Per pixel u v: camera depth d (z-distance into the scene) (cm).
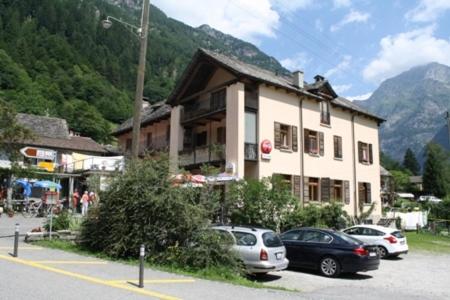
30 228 2064
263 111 2694
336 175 3177
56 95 8431
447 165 9506
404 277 1523
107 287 897
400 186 9300
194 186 1455
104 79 10269
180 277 1105
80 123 8044
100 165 2992
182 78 3019
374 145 3634
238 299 879
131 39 12512
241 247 1306
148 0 1745
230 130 2588
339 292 1173
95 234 1424
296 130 2892
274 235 1355
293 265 1516
